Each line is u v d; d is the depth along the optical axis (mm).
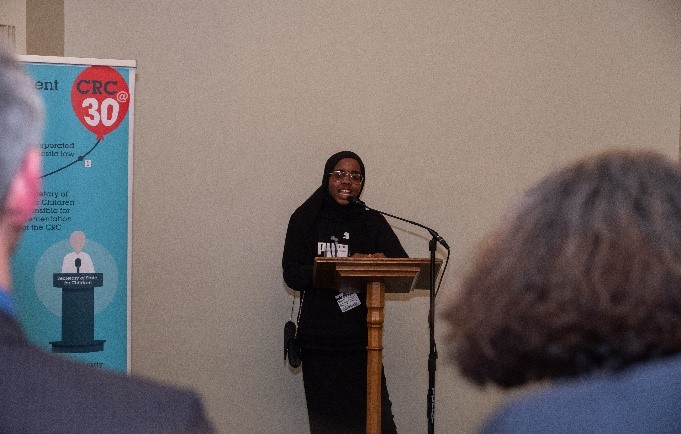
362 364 3973
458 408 4824
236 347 4703
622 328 739
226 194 4715
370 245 4109
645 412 701
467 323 818
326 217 4105
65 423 597
